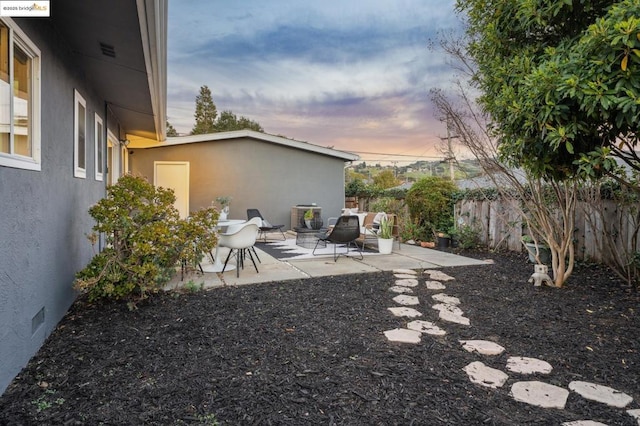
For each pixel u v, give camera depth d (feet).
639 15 7.14
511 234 23.81
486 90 13.78
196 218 13.92
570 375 7.75
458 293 14.08
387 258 21.65
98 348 8.82
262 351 8.72
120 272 11.87
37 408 6.36
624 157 9.95
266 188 35.42
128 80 15.38
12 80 7.79
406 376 7.59
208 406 6.43
